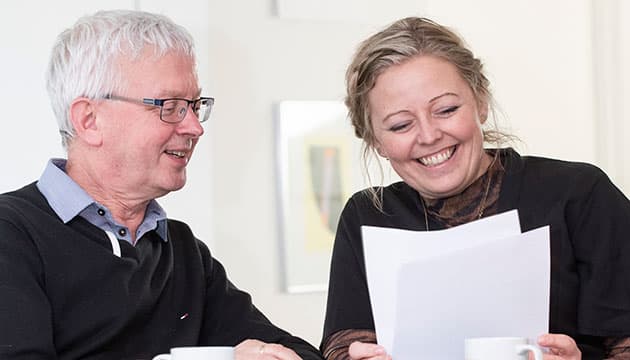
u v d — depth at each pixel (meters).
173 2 3.87
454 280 1.76
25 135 3.69
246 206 4.15
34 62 3.70
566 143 3.73
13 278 1.84
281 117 4.19
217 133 4.12
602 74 3.68
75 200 1.98
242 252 4.14
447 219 2.06
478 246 1.76
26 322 1.81
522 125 3.76
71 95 2.01
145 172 2.01
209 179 3.88
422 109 1.93
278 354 1.89
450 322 1.78
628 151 3.64
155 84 2.00
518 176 2.04
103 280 1.96
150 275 2.03
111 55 1.99
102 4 3.77
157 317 2.05
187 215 3.85
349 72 2.05
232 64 4.15
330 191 4.24
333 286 2.15
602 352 1.94
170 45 2.03
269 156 4.19
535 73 3.78
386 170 4.20
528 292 1.79
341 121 4.26
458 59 1.96
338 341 2.08
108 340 1.96
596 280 1.92
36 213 1.94
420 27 1.99
